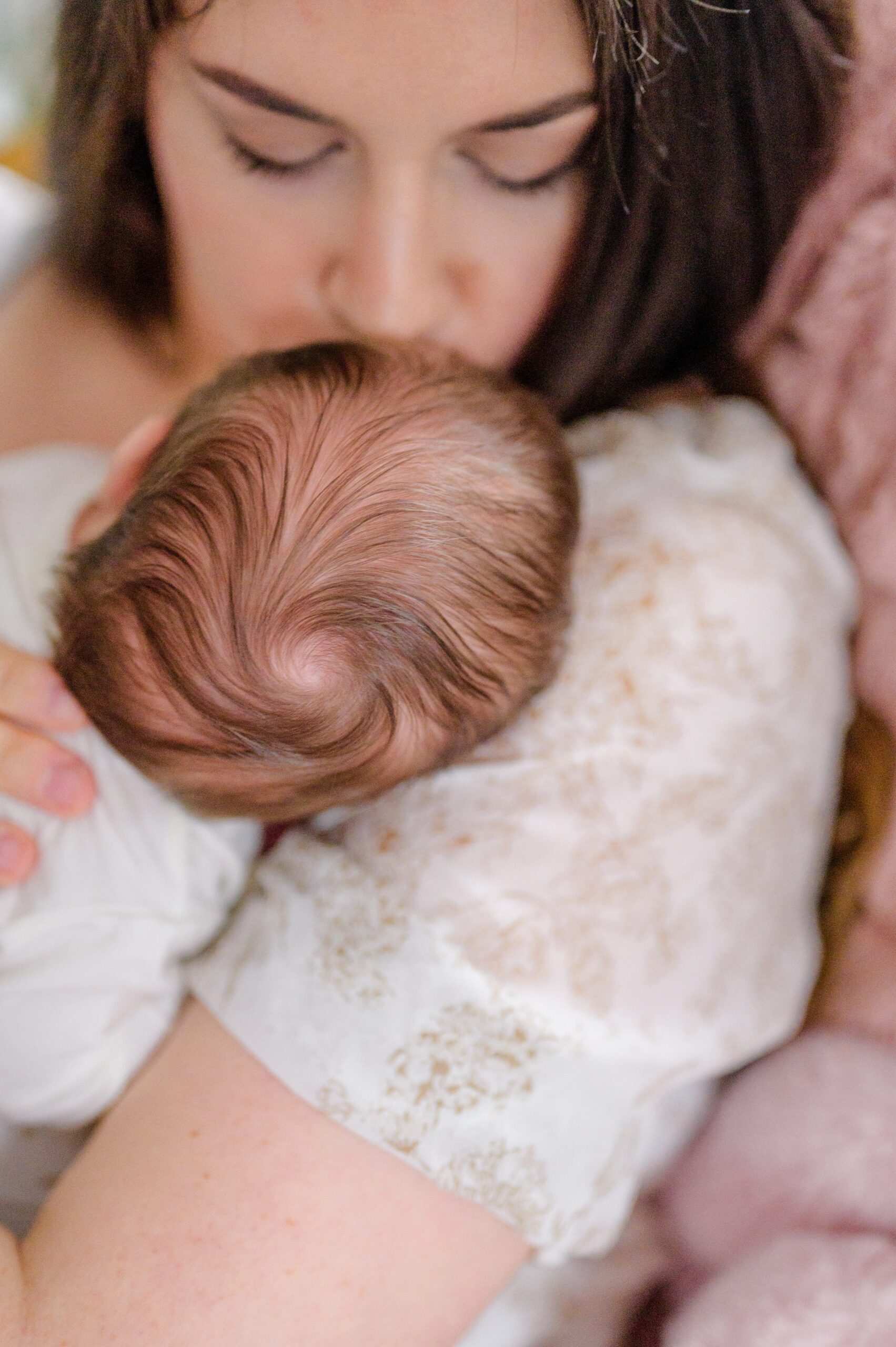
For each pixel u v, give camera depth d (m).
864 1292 0.64
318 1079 0.56
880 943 0.80
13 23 1.01
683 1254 0.78
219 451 0.62
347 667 0.61
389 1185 0.56
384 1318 0.56
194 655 0.60
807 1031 0.80
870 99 0.68
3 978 0.63
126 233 0.88
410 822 0.63
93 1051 0.63
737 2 0.62
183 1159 0.57
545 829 0.60
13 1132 0.69
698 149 0.68
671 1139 0.76
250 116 0.61
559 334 0.79
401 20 0.53
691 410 0.84
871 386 0.74
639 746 0.62
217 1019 0.61
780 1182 0.73
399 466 0.62
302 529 0.60
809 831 0.71
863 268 0.72
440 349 0.69
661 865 0.61
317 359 0.65
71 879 0.64
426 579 0.61
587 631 0.66
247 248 0.71
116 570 0.62
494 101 0.57
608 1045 0.58
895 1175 0.70
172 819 0.67
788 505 0.76
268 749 0.61
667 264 0.75
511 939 0.57
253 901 0.65
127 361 0.98
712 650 0.64
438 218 0.66
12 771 0.64
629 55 0.58
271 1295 0.54
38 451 0.83
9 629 0.71
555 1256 0.59
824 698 0.71
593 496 0.74
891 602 0.77
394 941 0.58
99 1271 0.54
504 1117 0.56
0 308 1.02
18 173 1.32
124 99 0.74
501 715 0.64
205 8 0.56
